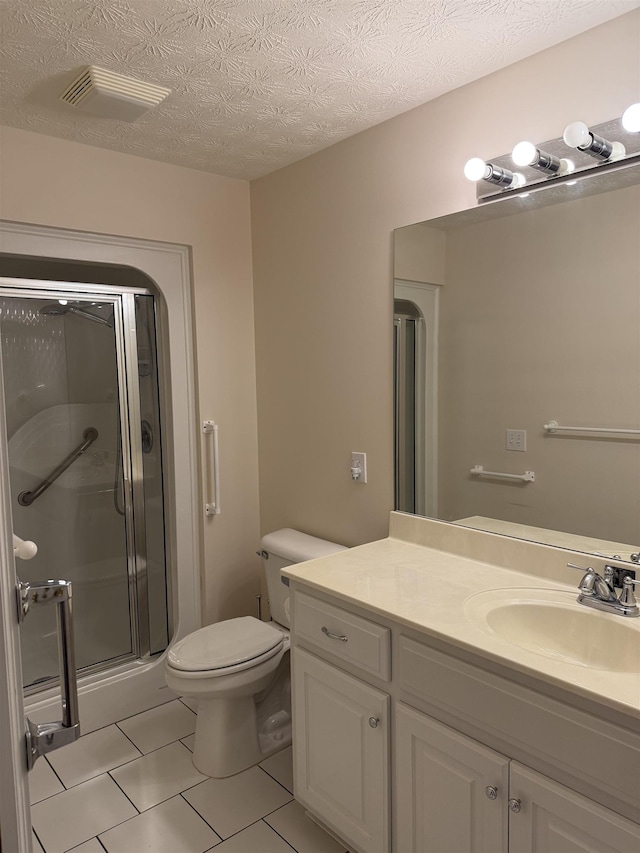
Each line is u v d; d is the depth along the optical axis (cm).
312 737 185
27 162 220
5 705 73
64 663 90
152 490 274
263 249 277
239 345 283
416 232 207
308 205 250
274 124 217
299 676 188
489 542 191
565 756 121
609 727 114
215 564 280
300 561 238
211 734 219
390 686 159
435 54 171
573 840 121
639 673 132
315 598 181
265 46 165
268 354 280
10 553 79
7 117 208
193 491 276
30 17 149
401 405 218
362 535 239
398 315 216
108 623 264
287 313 266
